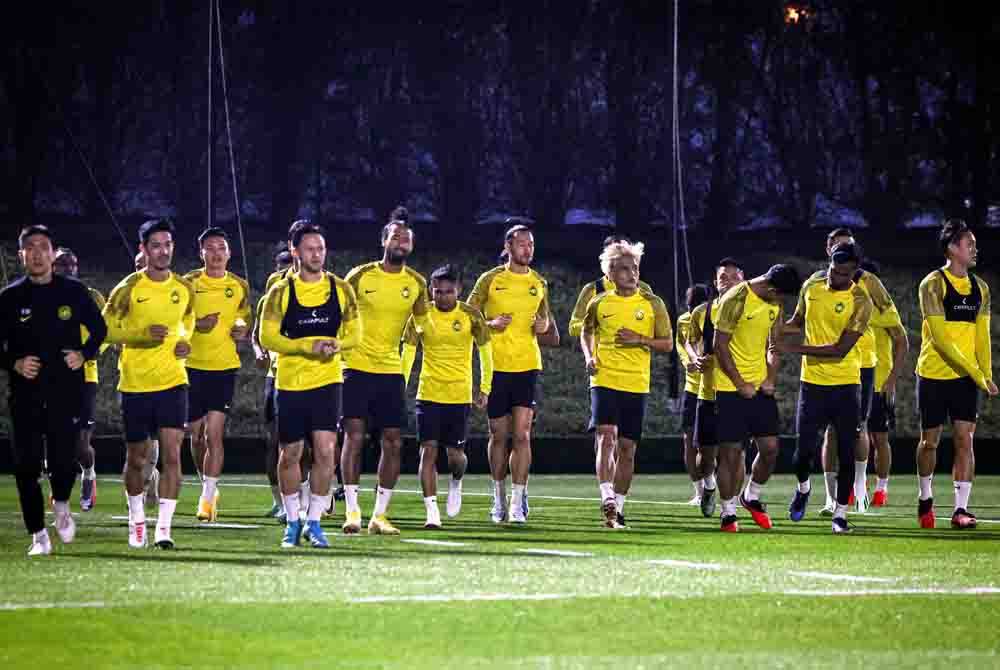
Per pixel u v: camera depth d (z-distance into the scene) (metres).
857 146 106.62
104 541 32.94
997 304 101.44
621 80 103.50
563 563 27.59
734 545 32.56
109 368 85.44
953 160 106.62
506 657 17.50
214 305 41.06
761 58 105.94
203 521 39.69
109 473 72.06
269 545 31.88
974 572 26.62
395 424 35.41
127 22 98.19
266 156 101.06
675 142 88.75
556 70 103.38
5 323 29.81
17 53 97.81
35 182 98.12
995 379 93.50
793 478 70.56
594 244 103.38
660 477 73.62
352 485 35.56
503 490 41.16
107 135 98.75
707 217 105.50
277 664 17.02
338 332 31.39
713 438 42.69
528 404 40.69
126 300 31.06
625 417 38.56
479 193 103.75
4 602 21.73
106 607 21.23
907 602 22.27
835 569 26.98
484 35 103.19
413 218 103.56
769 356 37.56
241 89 100.62
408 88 102.94
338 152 102.56
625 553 30.19
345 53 102.25
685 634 19.19
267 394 40.91
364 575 25.28
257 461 75.31
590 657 17.55
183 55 98.75
